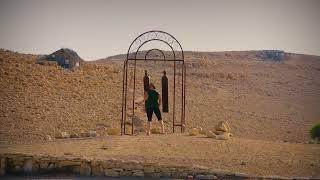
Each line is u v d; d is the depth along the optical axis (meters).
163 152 17.14
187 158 16.48
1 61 31.25
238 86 46.09
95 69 35.12
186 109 30.61
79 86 30.61
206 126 27.17
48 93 28.16
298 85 49.94
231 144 18.81
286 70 58.00
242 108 34.31
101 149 17.34
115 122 25.02
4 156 15.61
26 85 28.50
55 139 20.11
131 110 27.47
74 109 26.41
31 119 23.91
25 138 20.75
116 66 39.00
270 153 17.91
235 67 56.47
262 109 35.38
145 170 15.20
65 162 15.55
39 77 30.30
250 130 27.88
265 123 30.42
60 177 15.08
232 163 16.20
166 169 15.13
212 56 63.62
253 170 15.52
